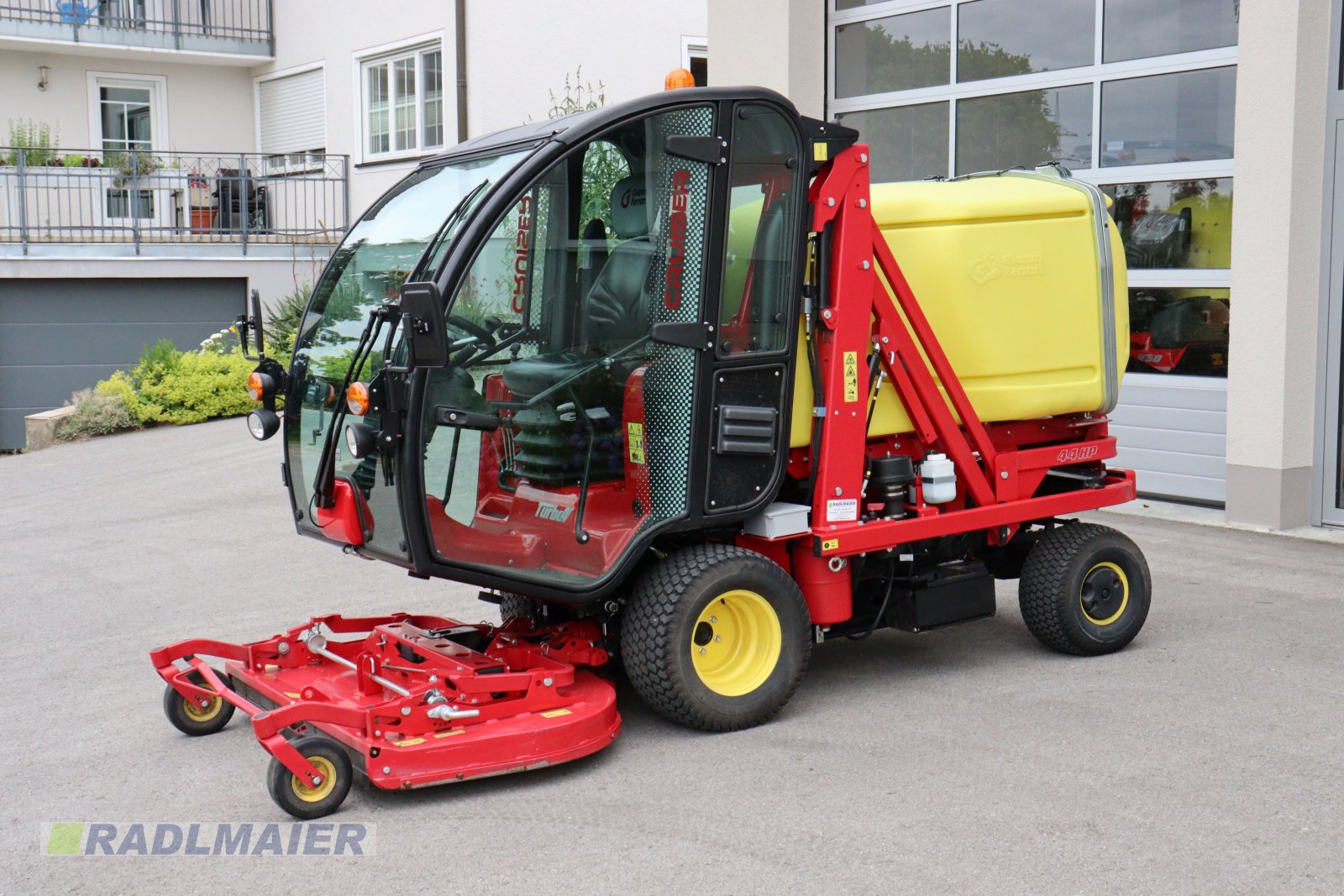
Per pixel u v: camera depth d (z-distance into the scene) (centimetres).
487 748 398
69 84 1814
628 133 424
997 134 913
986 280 504
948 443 499
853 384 468
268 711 435
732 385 445
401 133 1594
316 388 455
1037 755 420
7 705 507
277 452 1160
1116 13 832
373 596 666
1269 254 745
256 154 1700
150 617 640
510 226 411
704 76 1597
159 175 1706
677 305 438
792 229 453
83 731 474
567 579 428
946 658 541
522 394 420
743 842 360
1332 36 737
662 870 344
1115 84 837
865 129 1006
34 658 576
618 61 1523
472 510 414
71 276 1535
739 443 445
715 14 1042
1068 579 519
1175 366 825
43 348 1556
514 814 386
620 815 382
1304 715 452
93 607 665
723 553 444
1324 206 749
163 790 413
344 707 394
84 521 912
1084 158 860
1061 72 866
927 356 493
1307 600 611
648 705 485
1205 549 720
